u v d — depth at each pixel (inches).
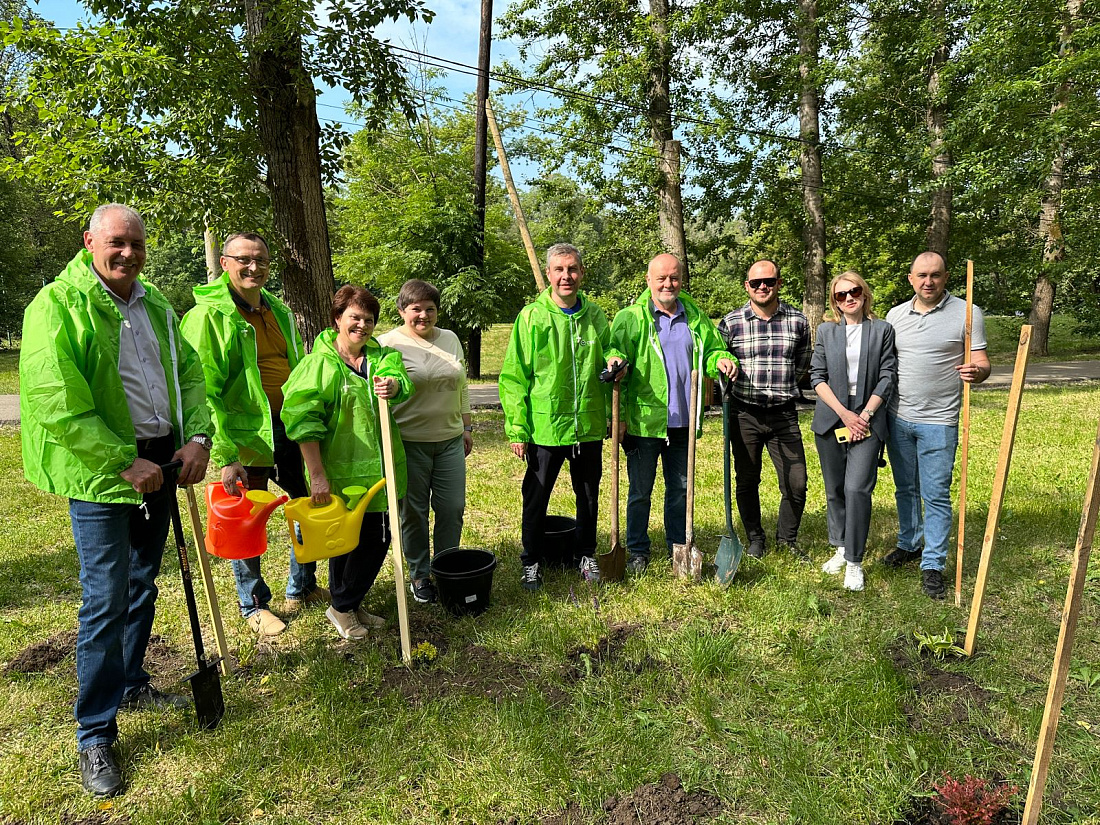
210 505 121.9
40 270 1210.6
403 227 608.4
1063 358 835.4
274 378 140.7
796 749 102.3
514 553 183.5
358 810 93.0
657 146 613.3
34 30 306.5
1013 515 204.1
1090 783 95.0
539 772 98.2
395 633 140.3
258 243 131.1
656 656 129.2
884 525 199.9
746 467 177.3
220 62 306.0
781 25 643.5
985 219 695.1
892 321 157.9
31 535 199.9
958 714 111.6
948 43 630.5
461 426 155.4
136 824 89.9
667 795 94.7
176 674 126.8
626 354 164.1
